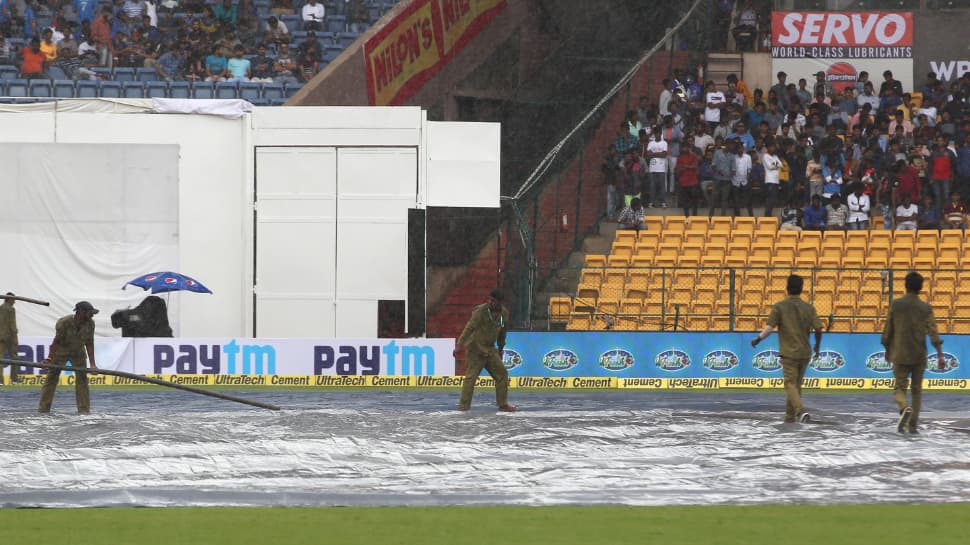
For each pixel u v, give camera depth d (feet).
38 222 339.16
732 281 330.95
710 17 463.42
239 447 188.34
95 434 197.67
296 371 325.21
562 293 360.48
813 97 445.37
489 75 434.30
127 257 339.77
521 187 388.37
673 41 444.96
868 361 322.75
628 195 398.62
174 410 261.03
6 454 180.14
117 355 324.80
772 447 191.93
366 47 381.40
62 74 444.96
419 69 407.23
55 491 158.61
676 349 323.78
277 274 336.49
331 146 336.08
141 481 165.58
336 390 318.24
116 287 340.39
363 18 474.08
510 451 187.32
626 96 422.82
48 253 339.57
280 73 444.96
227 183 339.36
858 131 418.51
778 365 322.96
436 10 411.34
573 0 451.12
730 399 290.97
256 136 336.29
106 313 339.98
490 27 434.30
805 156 402.31
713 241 380.37
